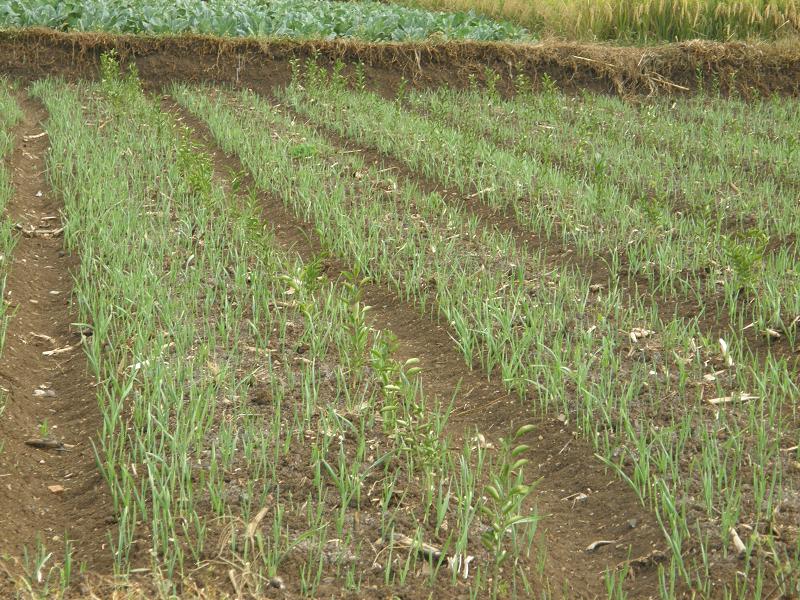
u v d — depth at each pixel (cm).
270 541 372
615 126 1174
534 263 706
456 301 617
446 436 467
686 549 371
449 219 793
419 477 418
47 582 335
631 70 1438
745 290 618
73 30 1434
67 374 526
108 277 634
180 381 481
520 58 1459
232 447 425
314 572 357
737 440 432
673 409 474
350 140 1089
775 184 904
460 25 1677
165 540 361
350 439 445
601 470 434
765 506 391
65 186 832
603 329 575
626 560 377
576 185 873
